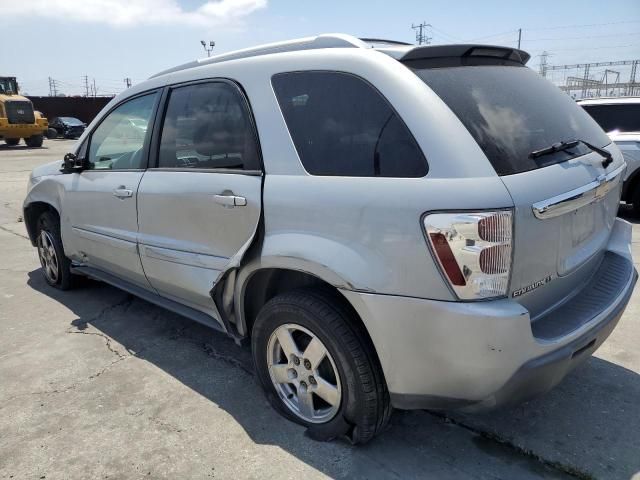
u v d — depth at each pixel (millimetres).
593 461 2447
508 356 2029
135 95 3645
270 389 2826
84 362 3498
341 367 2395
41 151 22797
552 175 2229
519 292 2115
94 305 4516
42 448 2617
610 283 2668
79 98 38938
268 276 2768
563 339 2184
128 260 3631
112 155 3801
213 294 2871
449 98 2238
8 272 5539
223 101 2924
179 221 3100
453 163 2061
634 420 2748
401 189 2131
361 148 2316
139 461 2508
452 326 2047
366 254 2207
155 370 3375
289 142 2568
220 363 3459
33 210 4953
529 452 2518
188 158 3123
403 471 2404
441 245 2021
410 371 2207
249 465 2463
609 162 2633
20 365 3469
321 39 2691
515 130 2309
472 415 2826
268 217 2559
